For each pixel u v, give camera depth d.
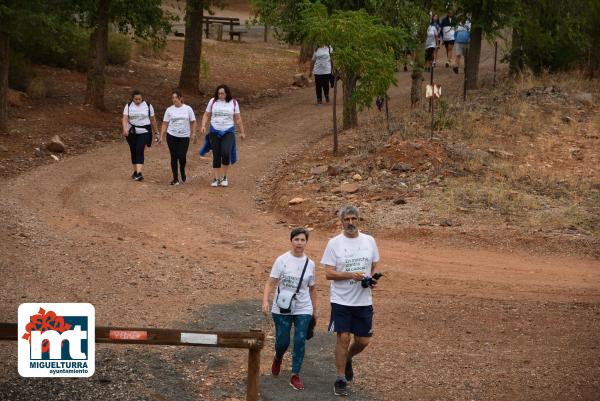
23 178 24.00
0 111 27.88
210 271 16.86
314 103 37.56
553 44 37.25
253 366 10.19
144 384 11.58
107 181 24.14
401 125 28.91
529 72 36.47
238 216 21.30
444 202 21.12
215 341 9.98
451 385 12.12
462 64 46.88
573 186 23.09
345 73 25.97
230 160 24.00
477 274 16.97
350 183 23.02
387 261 17.70
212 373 12.18
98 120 32.09
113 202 22.00
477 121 29.45
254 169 26.05
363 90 25.34
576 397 11.77
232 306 14.93
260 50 52.19
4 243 17.64
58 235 18.67
